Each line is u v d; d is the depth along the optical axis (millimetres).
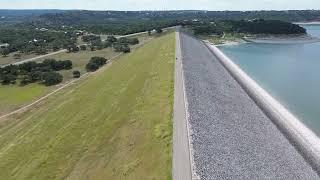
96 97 70750
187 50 108062
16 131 60219
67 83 96125
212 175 33438
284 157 44844
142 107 53625
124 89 70312
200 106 52125
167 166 33875
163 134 40688
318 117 63844
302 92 82312
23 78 99188
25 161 47406
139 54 113500
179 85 60500
